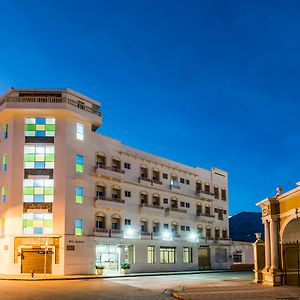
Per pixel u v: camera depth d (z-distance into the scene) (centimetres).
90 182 5550
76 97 5481
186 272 6162
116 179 5878
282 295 2611
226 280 4169
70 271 5097
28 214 5131
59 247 5084
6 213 5162
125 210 6012
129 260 5978
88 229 5428
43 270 5031
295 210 3064
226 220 8044
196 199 7375
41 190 5175
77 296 2739
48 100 5247
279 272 3303
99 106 5803
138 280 4400
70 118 5391
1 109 5294
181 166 7194
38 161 5228
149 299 2597
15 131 5253
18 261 5016
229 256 7750
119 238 5800
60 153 5253
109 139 5928
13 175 5166
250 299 2398
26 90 5331
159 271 6356
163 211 6594
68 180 5259
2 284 3694
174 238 6750
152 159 6606
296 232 3309
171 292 3011
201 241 7256
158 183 6625
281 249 3325
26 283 3853
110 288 3372
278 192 3391
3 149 5381
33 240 5066
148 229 6362
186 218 7062
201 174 7606
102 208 5647
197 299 2400
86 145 5559
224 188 8138
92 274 5266
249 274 5766
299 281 3234
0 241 5191
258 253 3650
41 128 5300
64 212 5150
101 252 5566
